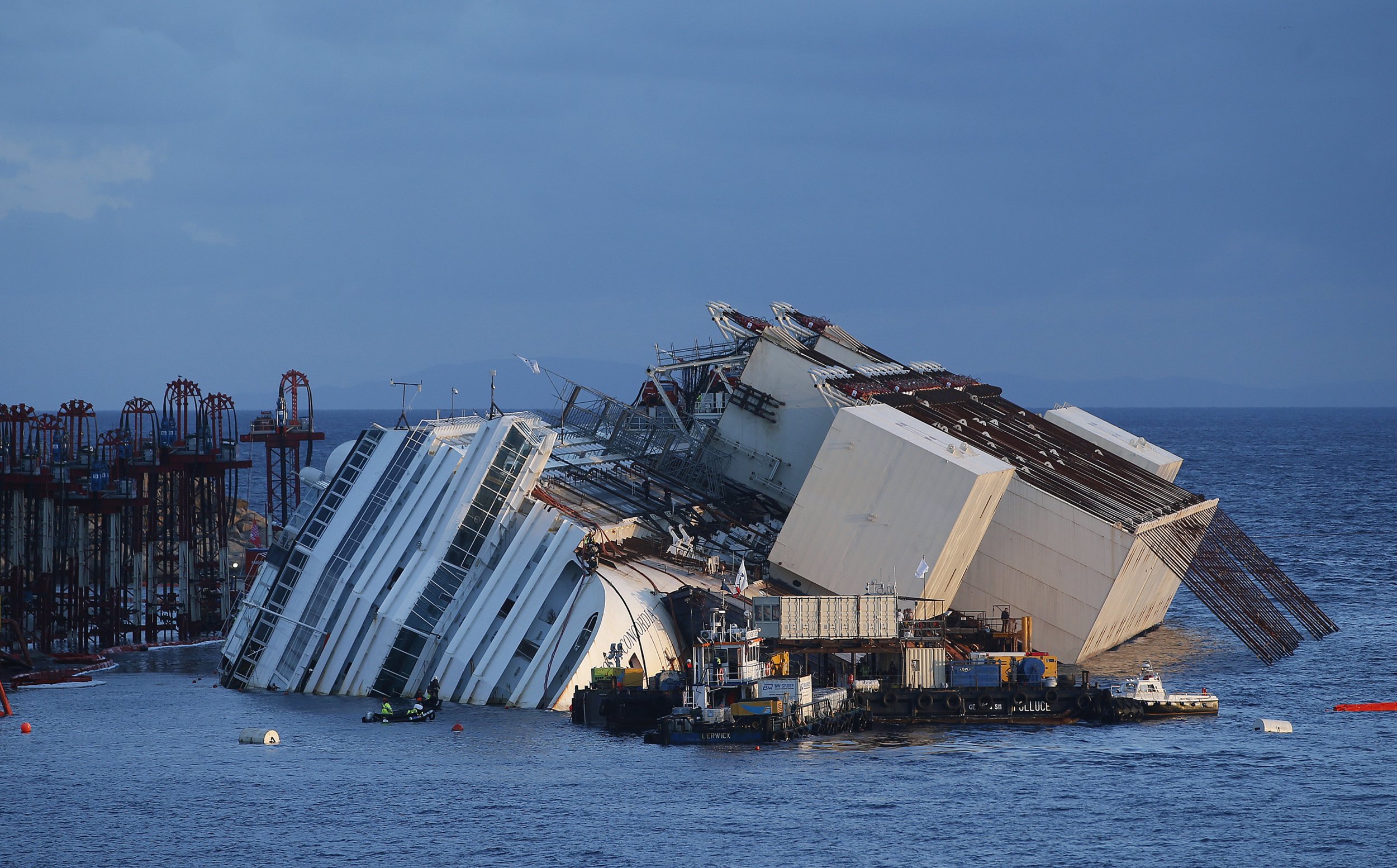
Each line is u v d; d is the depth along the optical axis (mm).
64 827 162250
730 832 160000
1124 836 159250
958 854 153875
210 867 150375
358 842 157375
